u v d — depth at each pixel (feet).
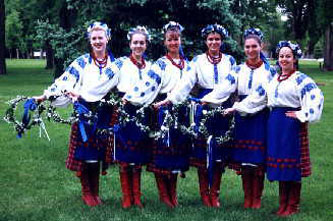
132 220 15.87
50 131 33.19
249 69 16.96
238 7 31.83
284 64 16.03
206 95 16.99
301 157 16.07
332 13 93.97
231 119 17.15
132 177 17.54
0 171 22.88
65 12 69.36
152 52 26.17
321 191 19.97
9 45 192.65
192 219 15.96
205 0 25.96
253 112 16.57
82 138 16.75
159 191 17.76
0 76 92.12
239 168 17.37
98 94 16.71
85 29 28.96
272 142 16.15
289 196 16.88
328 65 118.11
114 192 19.43
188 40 26.84
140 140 16.92
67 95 16.48
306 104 15.72
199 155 17.34
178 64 17.33
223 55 17.60
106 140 17.13
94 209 17.01
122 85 17.15
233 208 17.31
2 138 30.55
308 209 17.51
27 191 19.61
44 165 24.07
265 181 21.45
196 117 17.20
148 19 26.81
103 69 16.93
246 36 17.03
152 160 17.38
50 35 30.76
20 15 110.11
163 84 17.16
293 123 15.96
